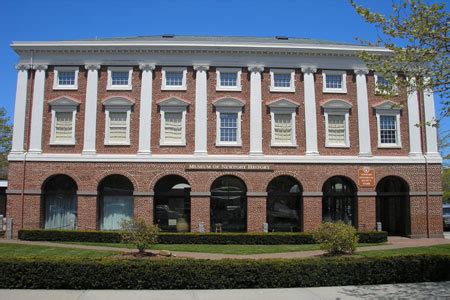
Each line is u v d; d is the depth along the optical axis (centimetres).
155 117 3641
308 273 1570
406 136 3753
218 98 3662
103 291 1482
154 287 1522
